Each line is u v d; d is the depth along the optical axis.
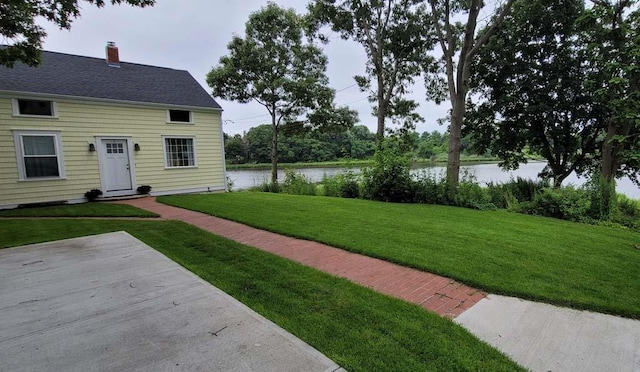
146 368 2.06
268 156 38.38
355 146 29.86
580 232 5.95
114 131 10.95
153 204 9.70
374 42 17.02
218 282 3.48
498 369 2.09
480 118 14.30
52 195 9.86
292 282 3.47
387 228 6.00
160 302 3.02
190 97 13.09
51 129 9.77
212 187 13.59
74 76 11.12
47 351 2.26
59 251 4.71
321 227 6.08
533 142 13.80
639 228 6.88
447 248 4.67
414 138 19.30
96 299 3.09
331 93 21.66
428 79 17.92
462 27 13.91
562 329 2.61
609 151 10.88
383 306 2.92
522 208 8.74
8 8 5.85
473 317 2.79
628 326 2.67
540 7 11.51
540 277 3.61
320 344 2.32
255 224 6.39
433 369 2.07
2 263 4.18
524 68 12.83
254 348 2.27
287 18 20.67
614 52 9.34
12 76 9.69
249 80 21.30
